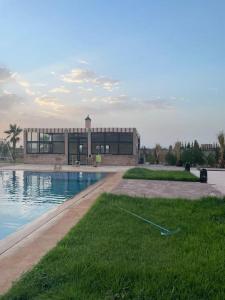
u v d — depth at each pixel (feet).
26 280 14.97
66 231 25.03
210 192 48.98
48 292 13.92
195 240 21.81
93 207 33.40
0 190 63.10
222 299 13.50
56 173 92.27
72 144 130.93
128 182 62.23
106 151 128.47
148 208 33.32
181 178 67.62
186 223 26.81
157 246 20.59
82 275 15.39
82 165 125.49
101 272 15.65
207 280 15.05
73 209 34.30
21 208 44.55
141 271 15.79
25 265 17.78
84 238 22.09
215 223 26.73
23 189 64.39
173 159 131.13
